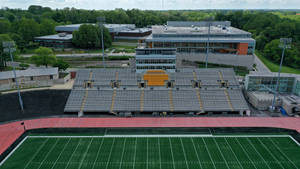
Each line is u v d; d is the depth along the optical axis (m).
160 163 43.78
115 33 156.75
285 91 71.88
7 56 90.81
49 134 53.16
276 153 46.41
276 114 62.44
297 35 142.00
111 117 60.78
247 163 43.66
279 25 143.00
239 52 103.38
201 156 45.72
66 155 46.06
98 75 72.31
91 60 108.19
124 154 46.41
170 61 72.06
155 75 70.44
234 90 68.50
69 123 57.75
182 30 116.12
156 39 105.44
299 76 69.94
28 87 75.44
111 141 50.59
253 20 176.50
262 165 43.12
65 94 71.06
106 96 66.31
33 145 49.09
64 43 133.38
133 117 60.69
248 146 48.62
